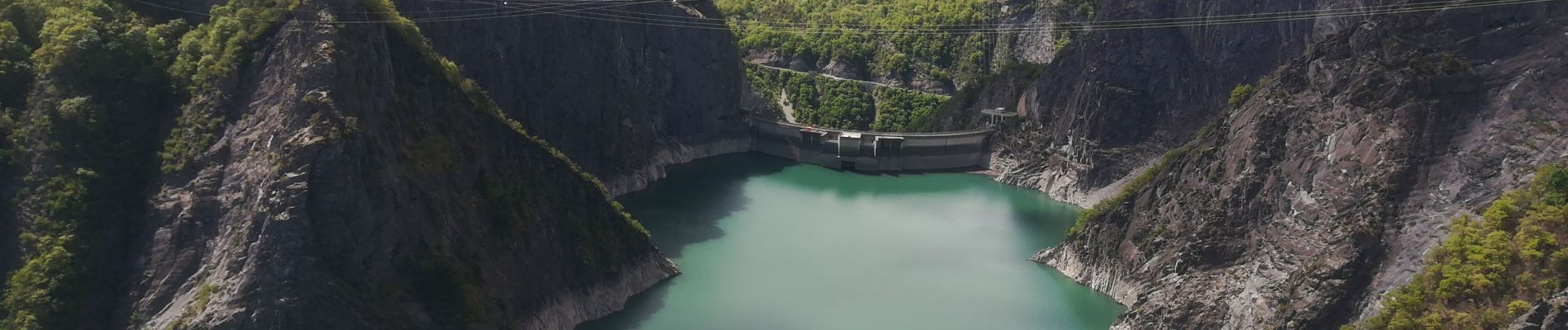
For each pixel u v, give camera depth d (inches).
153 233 6131.9
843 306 7416.3
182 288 5989.2
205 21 7155.5
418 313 6122.1
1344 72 6806.1
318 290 5890.8
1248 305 6397.6
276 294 5816.9
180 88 6624.0
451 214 6545.3
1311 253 6294.3
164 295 5969.5
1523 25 6451.8
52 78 6496.1
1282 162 6840.6
